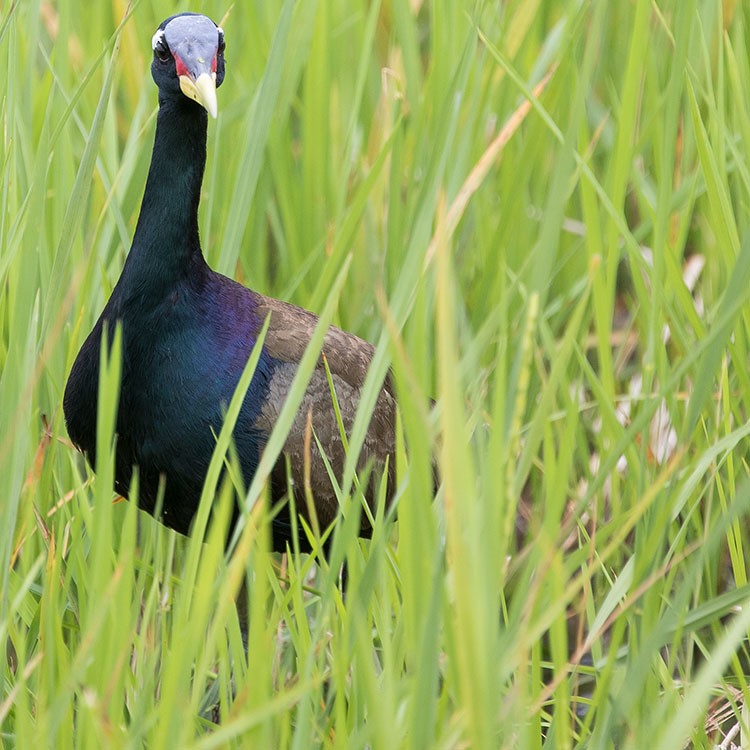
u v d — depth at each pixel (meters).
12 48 9.87
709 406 10.03
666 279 10.45
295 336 10.00
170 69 9.38
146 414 9.48
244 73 12.95
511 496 6.25
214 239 11.84
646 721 7.54
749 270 7.42
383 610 7.16
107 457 6.57
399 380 5.91
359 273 12.10
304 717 6.67
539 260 6.98
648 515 8.01
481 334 7.37
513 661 6.23
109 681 6.46
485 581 5.78
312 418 9.91
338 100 13.00
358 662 6.63
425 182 10.04
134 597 9.18
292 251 11.84
